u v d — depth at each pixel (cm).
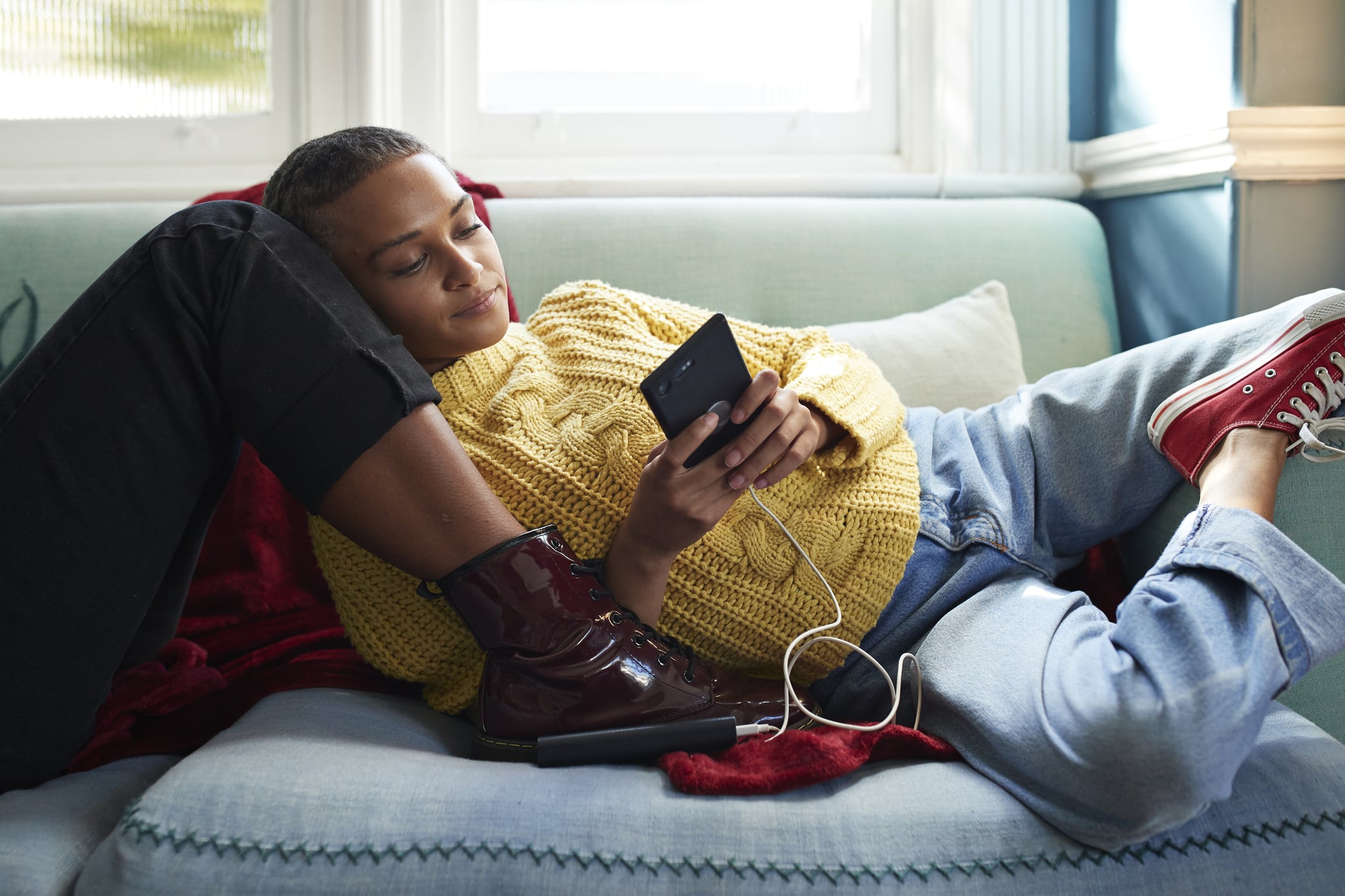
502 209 152
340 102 174
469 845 70
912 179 171
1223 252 141
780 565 94
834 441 98
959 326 141
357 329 83
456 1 178
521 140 180
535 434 95
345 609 97
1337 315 92
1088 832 70
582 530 93
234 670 107
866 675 98
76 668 83
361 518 83
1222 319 142
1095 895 68
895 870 69
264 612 118
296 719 86
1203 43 143
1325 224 139
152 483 83
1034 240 157
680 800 73
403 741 86
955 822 72
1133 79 162
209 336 82
